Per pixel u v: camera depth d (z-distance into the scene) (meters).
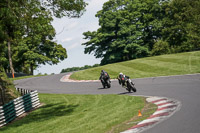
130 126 11.20
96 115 15.52
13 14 17.59
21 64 97.81
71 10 19.95
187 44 85.31
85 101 23.25
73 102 23.69
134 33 95.31
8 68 95.69
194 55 60.94
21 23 18.44
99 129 11.45
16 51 86.69
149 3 99.50
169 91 21.84
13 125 16.84
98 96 25.23
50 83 47.94
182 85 24.58
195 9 86.75
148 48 95.19
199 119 10.48
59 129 12.98
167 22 90.31
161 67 51.50
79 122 14.05
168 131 9.42
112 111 16.03
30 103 23.11
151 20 100.88
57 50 95.31
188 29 86.06
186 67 47.53
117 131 10.66
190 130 9.12
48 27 19.20
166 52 84.62
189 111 12.39
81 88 35.59
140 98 20.16
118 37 96.56
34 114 20.25
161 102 16.84
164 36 92.06
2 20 17.25
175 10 90.94
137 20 101.94
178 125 10.03
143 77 41.62
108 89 30.44
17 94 27.48
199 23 85.06
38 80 56.22
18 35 19.88
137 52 92.75
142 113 13.98
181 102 15.51
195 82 25.55
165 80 31.64
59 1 19.19
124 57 98.06
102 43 102.31
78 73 57.47
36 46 87.31
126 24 94.81
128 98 21.03
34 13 18.69
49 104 24.45
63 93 32.56
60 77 58.12
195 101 15.09
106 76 31.45
